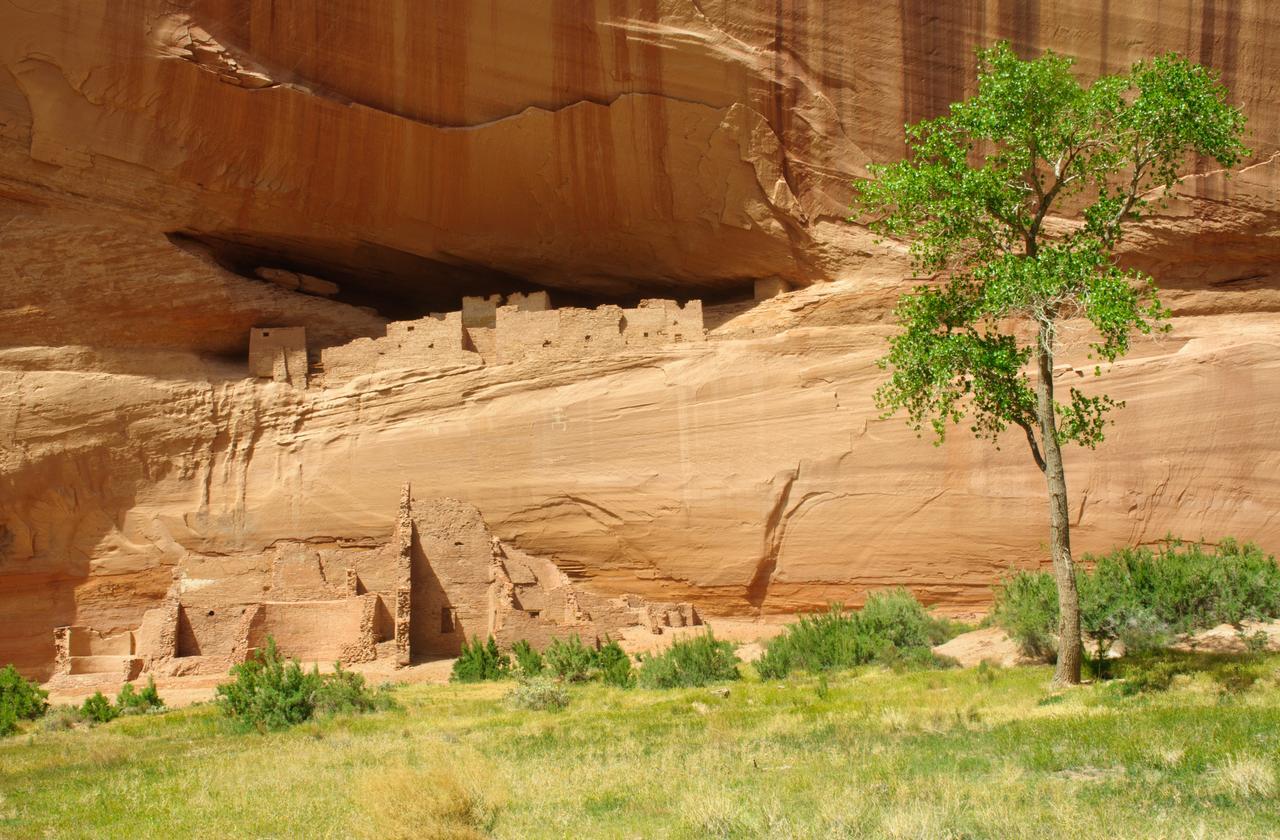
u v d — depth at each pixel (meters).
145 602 26.95
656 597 25.97
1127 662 15.51
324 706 17.48
